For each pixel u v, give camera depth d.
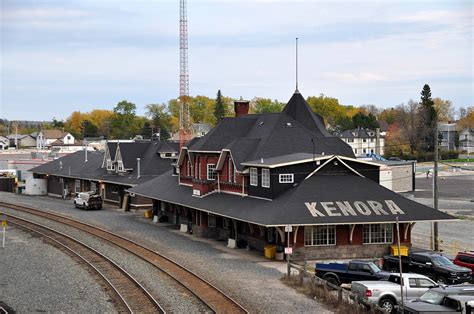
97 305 28.53
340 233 41.78
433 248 46.50
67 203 82.75
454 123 195.75
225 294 29.95
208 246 47.38
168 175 67.62
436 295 25.47
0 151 168.50
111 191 79.44
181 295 29.97
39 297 30.53
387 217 40.88
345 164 45.31
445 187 97.00
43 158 126.62
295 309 27.77
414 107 192.00
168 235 53.28
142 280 33.59
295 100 59.59
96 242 47.69
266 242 43.75
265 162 45.59
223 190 52.16
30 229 54.75
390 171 83.56
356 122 189.38
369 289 27.56
